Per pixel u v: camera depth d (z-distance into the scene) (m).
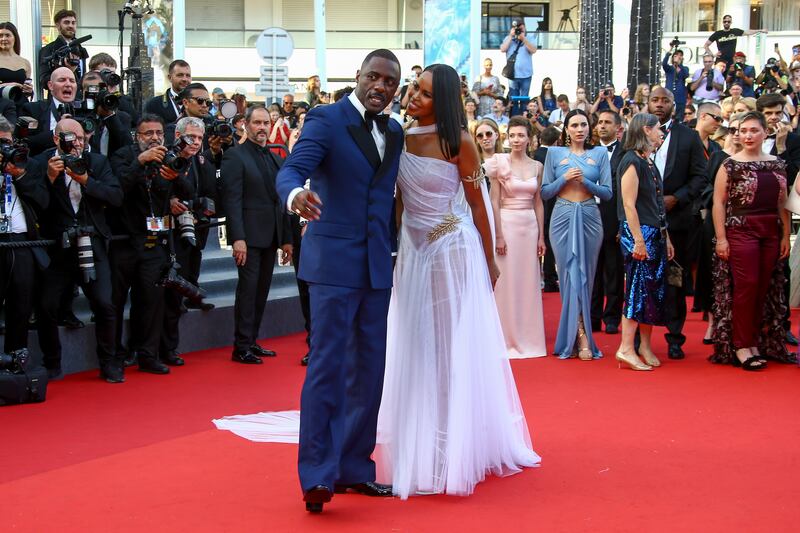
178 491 4.69
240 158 8.13
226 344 9.05
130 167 7.25
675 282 7.84
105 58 9.46
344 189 4.44
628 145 7.84
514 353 8.43
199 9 32.81
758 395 6.82
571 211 8.33
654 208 7.73
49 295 7.16
